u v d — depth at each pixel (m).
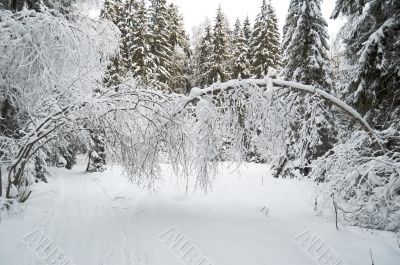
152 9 29.94
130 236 8.08
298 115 9.17
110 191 14.70
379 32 9.43
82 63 9.30
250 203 11.63
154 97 9.03
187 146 8.76
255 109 8.27
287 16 19.58
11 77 8.84
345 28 11.34
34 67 8.57
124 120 8.89
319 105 9.20
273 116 8.30
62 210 10.70
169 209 10.66
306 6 18.00
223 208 10.84
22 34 8.65
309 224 8.95
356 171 8.32
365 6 10.44
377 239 7.72
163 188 14.51
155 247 7.25
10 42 8.28
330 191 8.63
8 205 9.66
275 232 8.22
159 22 29.55
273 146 8.73
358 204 8.28
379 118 10.52
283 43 20.02
